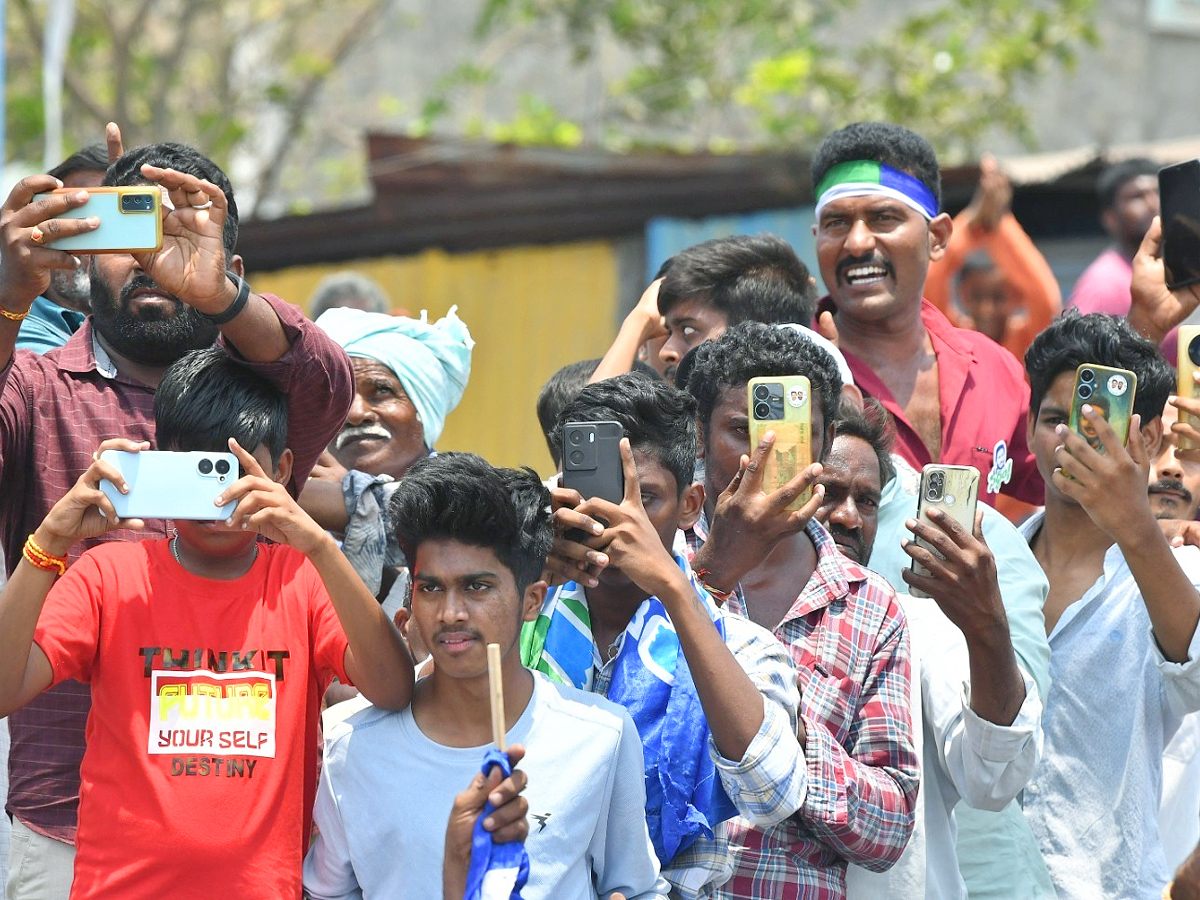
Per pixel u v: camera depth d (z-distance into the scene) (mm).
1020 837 12500
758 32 40188
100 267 11805
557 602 11109
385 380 15102
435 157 28641
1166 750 13898
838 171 16156
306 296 30391
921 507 11609
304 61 45188
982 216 21938
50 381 12031
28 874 11398
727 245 15500
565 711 10234
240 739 10234
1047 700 13125
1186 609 12062
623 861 10281
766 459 11305
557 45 46531
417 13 48531
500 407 29078
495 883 9227
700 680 10383
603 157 28016
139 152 11625
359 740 10219
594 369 14633
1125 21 45156
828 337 15367
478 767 10016
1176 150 26859
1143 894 12664
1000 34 39344
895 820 10875
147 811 10031
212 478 10078
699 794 10641
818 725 11094
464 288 29391
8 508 11961
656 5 40625
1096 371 12109
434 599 9977
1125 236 23094
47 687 10195
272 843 10156
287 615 10555
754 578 11945
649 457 11031
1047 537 13617
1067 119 44750
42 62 43062
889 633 11547
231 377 10953
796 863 11055
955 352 16516
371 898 10094
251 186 46219
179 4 46938
